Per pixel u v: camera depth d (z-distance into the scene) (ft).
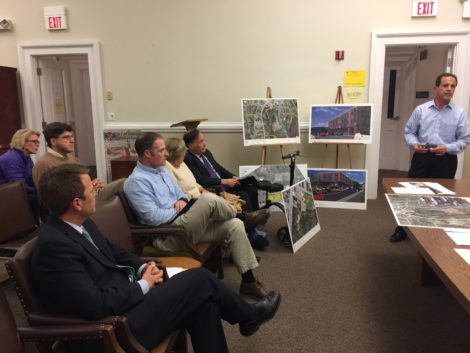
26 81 16.40
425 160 10.14
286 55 14.82
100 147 16.43
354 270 9.09
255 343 6.42
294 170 13.39
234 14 14.80
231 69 15.21
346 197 14.29
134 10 15.30
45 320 4.09
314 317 7.14
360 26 14.24
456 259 4.60
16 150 10.73
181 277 4.84
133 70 15.78
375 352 6.12
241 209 9.86
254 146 15.12
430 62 18.67
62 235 4.30
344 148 15.25
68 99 21.01
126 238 6.51
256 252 10.23
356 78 14.58
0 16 15.99
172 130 15.96
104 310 4.18
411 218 6.13
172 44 15.35
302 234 10.72
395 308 7.41
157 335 4.46
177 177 9.25
